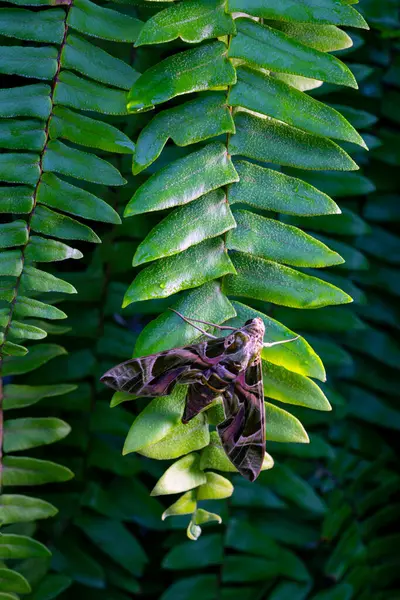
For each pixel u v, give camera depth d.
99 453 0.61
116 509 0.62
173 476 0.52
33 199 0.52
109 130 0.52
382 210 0.65
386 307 0.65
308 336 0.63
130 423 0.61
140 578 0.63
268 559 0.62
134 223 0.60
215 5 0.50
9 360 0.56
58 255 0.52
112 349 0.61
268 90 0.50
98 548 0.62
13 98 0.52
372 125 0.65
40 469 0.56
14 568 0.59
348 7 0.50
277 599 0.62
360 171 0.64
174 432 0.51
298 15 0.50
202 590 0.62
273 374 0.51
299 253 0.51
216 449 0.52
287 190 0.51
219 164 0.51
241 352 0.50
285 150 0.51
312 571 0.64
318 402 0.51
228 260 0.51
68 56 0.52
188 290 0.51
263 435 0.50
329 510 0.63
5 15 0.52
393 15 0.63
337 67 0.50
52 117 0.52
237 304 0.52
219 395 0.50
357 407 0.64
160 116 0.51
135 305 0.61
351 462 0.64
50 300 0.59
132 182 0.60
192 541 0.61
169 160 0.60
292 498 0.62
